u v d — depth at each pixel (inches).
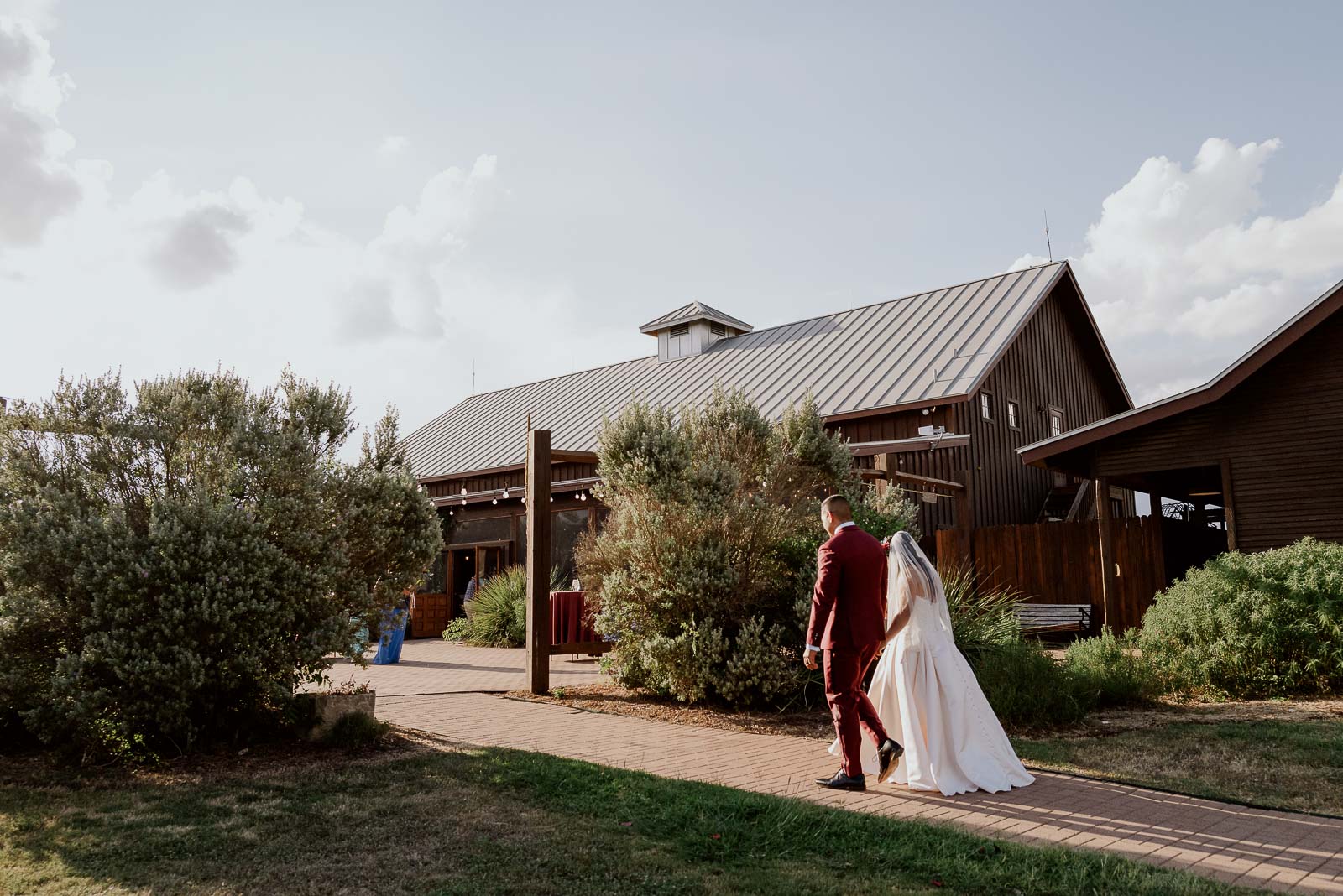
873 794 210.1
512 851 160.7
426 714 320.8
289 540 250.5
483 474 963.3
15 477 235.6
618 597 369.4
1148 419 558.3
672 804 189.3
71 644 232.8
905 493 694.5
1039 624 600.1
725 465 389.7
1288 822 185.8
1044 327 949.8
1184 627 378.0
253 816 182.2
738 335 1135.0
